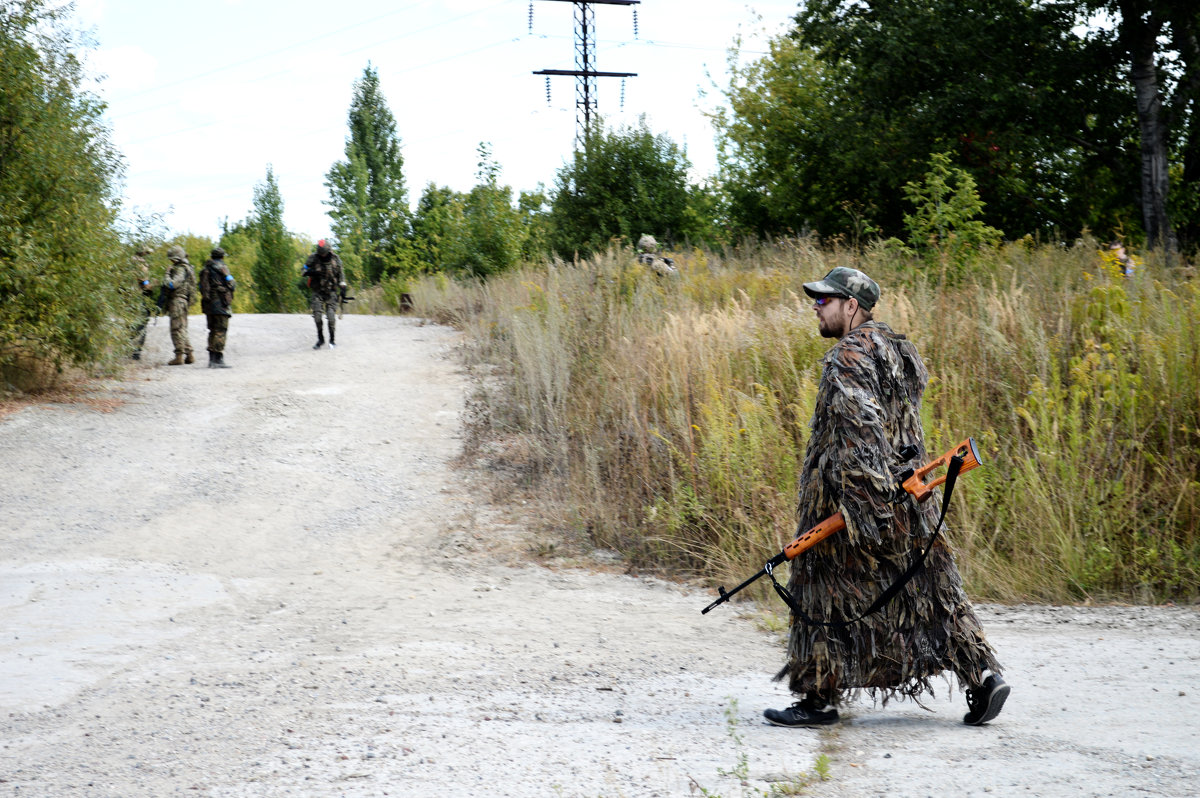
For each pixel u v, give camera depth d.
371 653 5.78
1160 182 19.33
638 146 26.47
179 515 9.16
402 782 3.63
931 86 21.19
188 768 3.92
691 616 6.63
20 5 12.73
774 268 14.00
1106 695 4.57
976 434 8.05
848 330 4.18
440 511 9.34
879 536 3.82
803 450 8.24
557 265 17.02
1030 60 20.48
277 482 10.13
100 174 13.52
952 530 7.27
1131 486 7.23
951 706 4.50
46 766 4.01
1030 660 5.28
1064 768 3.52
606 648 5.83
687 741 4.02
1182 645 5.47
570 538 8.59
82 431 11.55
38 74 12.84
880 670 3.96
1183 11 18.06
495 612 6.76
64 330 12.86
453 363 15.30
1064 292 9.59
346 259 51.28
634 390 9.62
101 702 4.92
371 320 21.89
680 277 14.48
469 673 5.32
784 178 27.19
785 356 9.38
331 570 7.95
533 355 11.86
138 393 13.58
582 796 3.43
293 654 5.80
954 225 14.34
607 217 26.22
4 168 12.48
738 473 8.08
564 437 10.22
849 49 22.00
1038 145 19.95
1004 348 8.54
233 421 12.23
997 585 6.81
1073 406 7.69
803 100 26.89
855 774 3.54
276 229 48.94
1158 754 3.65
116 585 7.30
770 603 6.81
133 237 14.05
